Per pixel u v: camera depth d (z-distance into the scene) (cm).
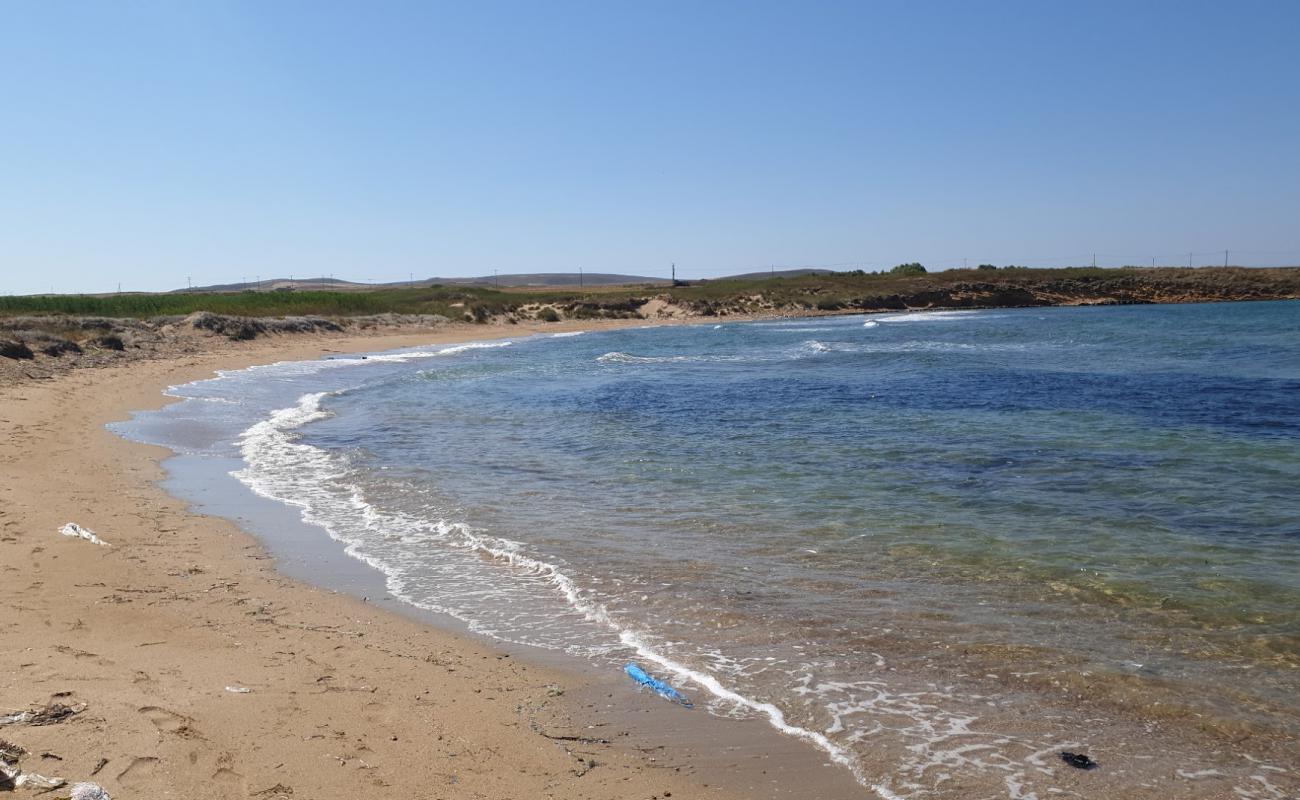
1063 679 573
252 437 1608
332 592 760
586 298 8356
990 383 2412
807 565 826
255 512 1050
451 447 1503
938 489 1133
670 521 995
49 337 2738
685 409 1975
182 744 432
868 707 537
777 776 454
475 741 478
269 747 444
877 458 1348
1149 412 1806
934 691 558
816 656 617
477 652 627
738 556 857
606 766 459
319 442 1560
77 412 1794
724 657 618
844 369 2933
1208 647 622
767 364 3225
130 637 601
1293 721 513
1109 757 475
